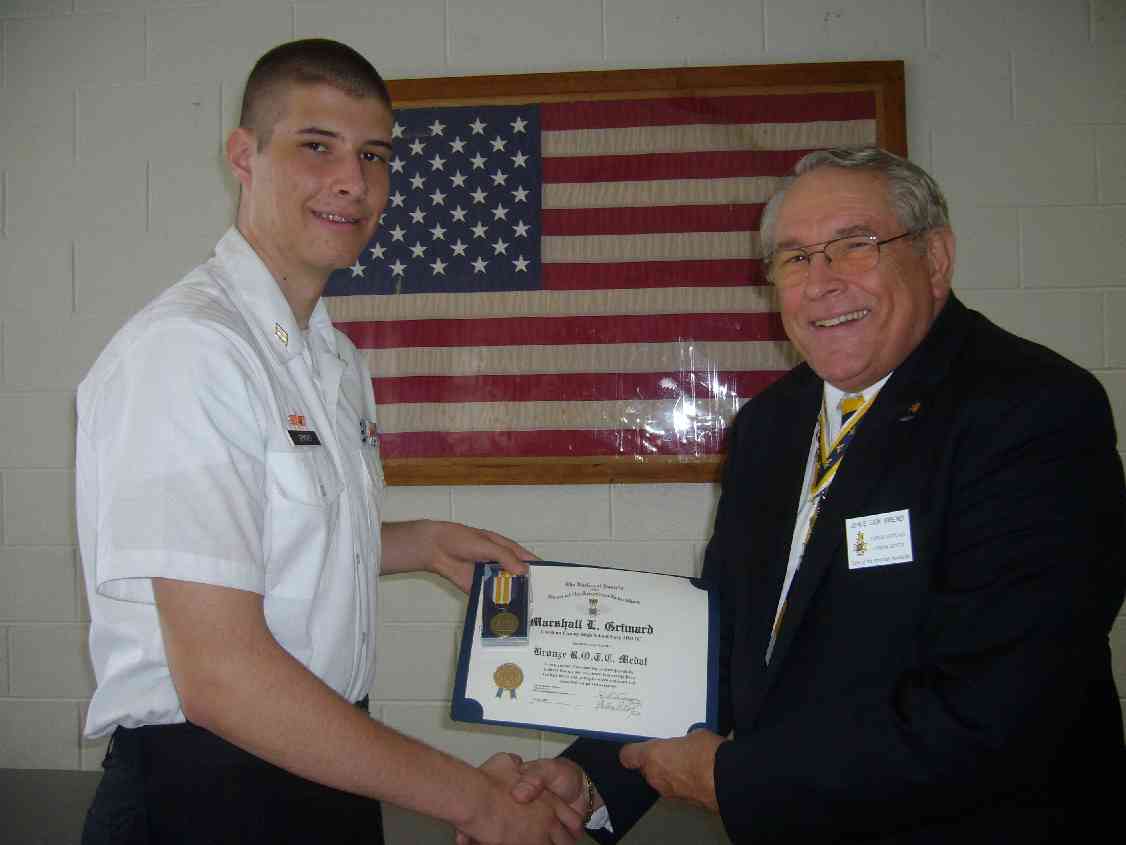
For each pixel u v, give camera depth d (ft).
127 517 2.91
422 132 7.73
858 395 4.08
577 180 7.66
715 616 4.49
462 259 7.71
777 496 4.28
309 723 2.93
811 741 3.28
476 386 7.66
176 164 7.93
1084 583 3.03
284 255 3.89
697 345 7.55
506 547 4.86
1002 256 7.44
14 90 8.01
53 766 7.77
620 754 4.29
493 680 4.35
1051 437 3.20
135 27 7.97
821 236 3.83
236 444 3.17
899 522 3.39
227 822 3.15
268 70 3.84
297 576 3.45
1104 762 3.23
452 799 3.30
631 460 7.54
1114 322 7.35
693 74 7.55
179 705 3.22
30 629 7.84
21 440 7.91
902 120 7.36
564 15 7.75
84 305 7.94
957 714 3.04
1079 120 7.41
